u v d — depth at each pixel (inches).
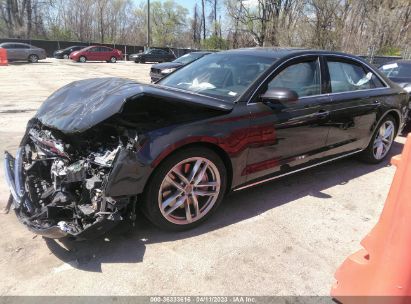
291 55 155.3
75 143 119.0
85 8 2337.6
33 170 125.1
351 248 124.8
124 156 107.0
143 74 844.0
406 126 285.0
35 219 112.3
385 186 178.5
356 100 176.6
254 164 139.8
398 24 905.5
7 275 103.9
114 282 102.9
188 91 148.0
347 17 906.1
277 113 141.7
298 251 121.3
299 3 958.4
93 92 129.0
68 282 102.2
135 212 115.0
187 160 120.6
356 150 190.7
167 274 107.0
